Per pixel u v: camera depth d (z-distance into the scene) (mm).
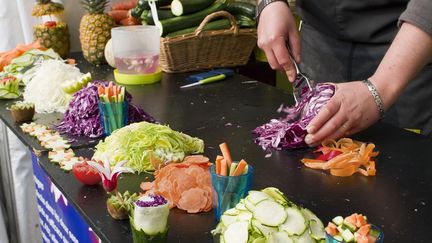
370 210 897
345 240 659
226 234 722
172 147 1100
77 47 2283
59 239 1464
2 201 2232
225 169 860
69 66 1611
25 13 2117
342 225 683
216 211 873
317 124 1125
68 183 1026
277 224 722
